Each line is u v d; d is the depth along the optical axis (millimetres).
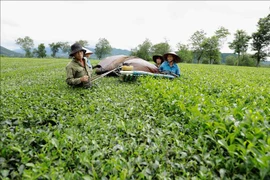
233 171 2568
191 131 3580
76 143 3014
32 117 4141
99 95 5988
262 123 3330
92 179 2385
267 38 67625
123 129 3592
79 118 3920
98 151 2803
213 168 2641
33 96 5875
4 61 32281
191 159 2881
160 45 98250
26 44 124000
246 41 72938
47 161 2670
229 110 3986
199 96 4906
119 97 5820
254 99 5379
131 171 2477
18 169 2572
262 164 2326
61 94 6137
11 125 3875
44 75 12656
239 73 15625
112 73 10734
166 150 2977
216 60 85438
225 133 3117
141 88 6883
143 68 9320
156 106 4988
